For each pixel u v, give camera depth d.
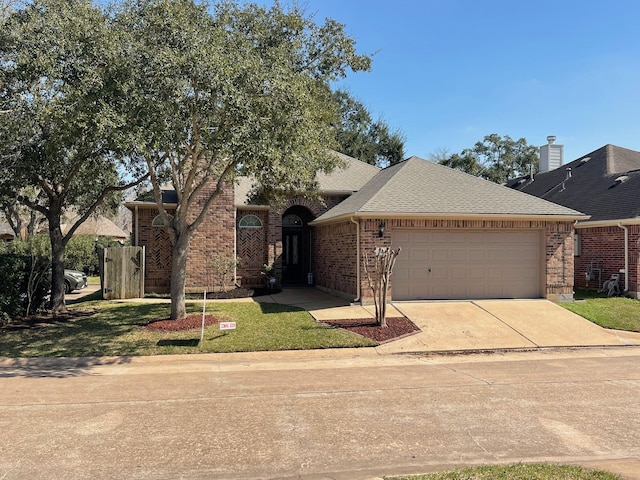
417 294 14.05
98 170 12.05
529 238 14.52
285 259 20.88
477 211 13.85
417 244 14.02
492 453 4.71
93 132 8.49
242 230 18.86
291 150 9.27
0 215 28.62
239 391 6.90
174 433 5.23
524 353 9.76
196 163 11.12
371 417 5.76
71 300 17.22
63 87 9.33
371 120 39.09
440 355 9.52
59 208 13.25
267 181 12.75
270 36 11.35
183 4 9.38
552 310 12.97
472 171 42.22
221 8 10.55
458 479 3.98
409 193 14.68
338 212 16.09
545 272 14.36
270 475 4.24
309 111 9.63
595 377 7.81
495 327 11.40
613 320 12.20
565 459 4.57
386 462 4.50
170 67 8.27
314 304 14.14
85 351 9.25
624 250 16.20
